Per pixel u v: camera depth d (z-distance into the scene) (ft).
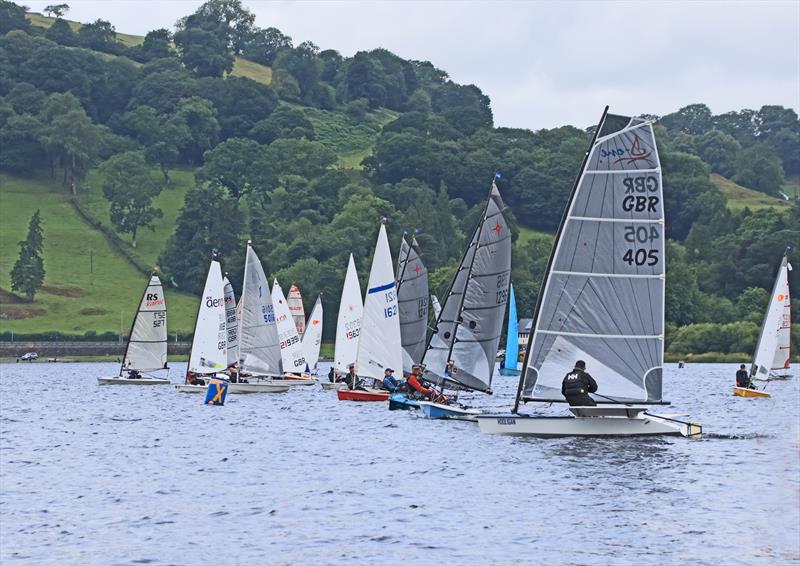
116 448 297.12
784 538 168.04
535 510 190.60
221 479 234.38
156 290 624.59
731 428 333.83
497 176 331.16
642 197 259.19
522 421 275.18
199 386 538.47
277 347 516.32
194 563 158.20
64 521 188.55
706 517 183.21
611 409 262.88
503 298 334.85
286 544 169.07
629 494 204.13
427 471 236.84
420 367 369.30
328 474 238.27
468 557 159.12
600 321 260.62
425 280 442.50
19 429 359.25
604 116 258.78
